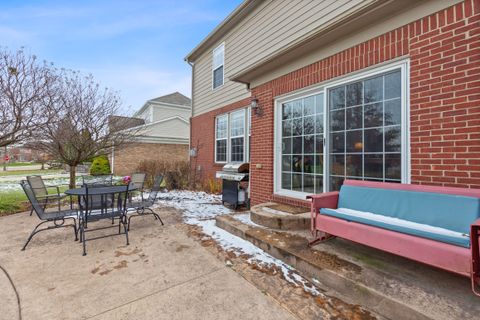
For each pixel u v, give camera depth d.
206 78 9.77
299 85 4.38
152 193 5.02
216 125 9.14
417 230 2.14
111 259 3.08
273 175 4.91
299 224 3.67
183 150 16.47
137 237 3.90
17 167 26.66
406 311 1.82
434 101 2.71
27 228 4.42
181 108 19.48
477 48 2.43
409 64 2.96
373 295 2.02
